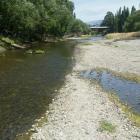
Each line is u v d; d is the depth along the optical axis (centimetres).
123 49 6488
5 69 3816
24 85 2941
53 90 2756
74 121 1938
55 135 1727
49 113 2109
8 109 2194
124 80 3247
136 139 1689
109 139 1678
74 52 6106
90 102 2362
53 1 10188
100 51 6172
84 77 3419
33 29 7975
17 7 6725
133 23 15488
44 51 6259
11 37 7025
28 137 1717
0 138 1700
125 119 1995
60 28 10781
